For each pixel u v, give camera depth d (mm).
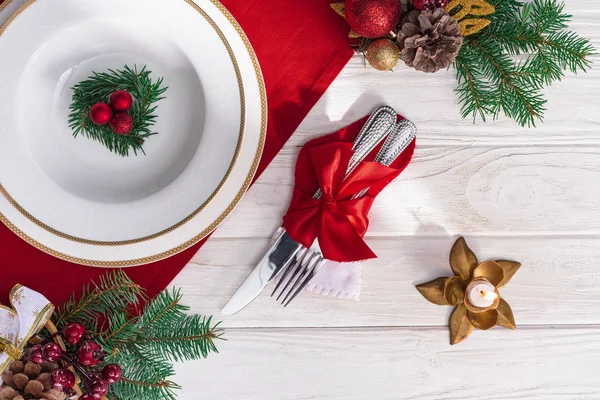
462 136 830
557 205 836
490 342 840
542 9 782
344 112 823
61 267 805
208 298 827
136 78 781
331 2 807
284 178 824
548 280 839
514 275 839
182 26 778
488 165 833
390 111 811
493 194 834
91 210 792
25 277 803
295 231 793
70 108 800
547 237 838
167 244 790
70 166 804
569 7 826
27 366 745
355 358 838
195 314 816
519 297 840
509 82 790
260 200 825
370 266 834
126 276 783
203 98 791
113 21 780
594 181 836
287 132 815
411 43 744
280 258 815
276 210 826
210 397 835
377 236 834
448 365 840
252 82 784
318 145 808
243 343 833
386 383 840
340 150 784
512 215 835
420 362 839
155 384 780
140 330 781
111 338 781
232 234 827
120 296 808
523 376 842
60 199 791
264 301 831
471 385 841
